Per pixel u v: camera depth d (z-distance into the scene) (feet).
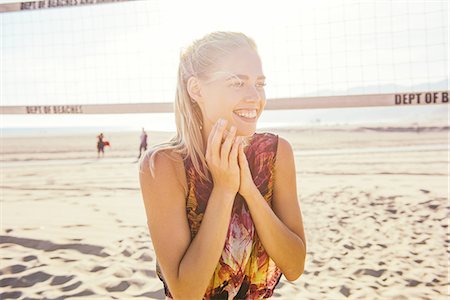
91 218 21.50
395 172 35.88
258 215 4.47
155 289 12.19
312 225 18.99
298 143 67.51
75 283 12.76
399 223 18.83
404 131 77.51
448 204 21.83
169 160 4.56
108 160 53.26
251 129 4.33
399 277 12.98
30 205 26.02
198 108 4.63
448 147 54.29
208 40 4.39
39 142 83.82
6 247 16.44
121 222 20.35
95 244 16.56
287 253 4.69
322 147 61.72
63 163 52.08
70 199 27.84
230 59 4.25
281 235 4.60
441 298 11.43
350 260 14.56
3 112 14.56
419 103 11.10
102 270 13.78
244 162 4.33
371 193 26.03
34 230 19.01
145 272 13.50
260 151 4.83
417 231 17.51
